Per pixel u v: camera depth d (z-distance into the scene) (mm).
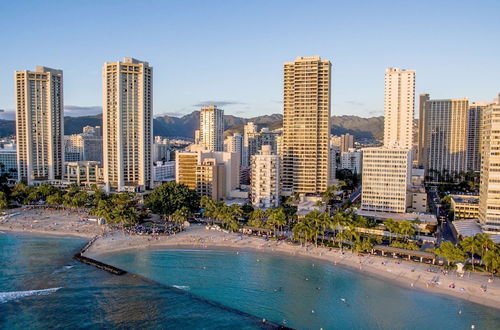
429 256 186250
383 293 155000
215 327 130875
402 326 131375
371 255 196875
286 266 185000
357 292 156125
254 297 152750
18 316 137375
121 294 155000
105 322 133875
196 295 154625
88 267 184000
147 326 131625
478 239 177875
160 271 179125
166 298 151750
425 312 139750
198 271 179250
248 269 181500
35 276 172375
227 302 148875
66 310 141625
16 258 195500
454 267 177625
